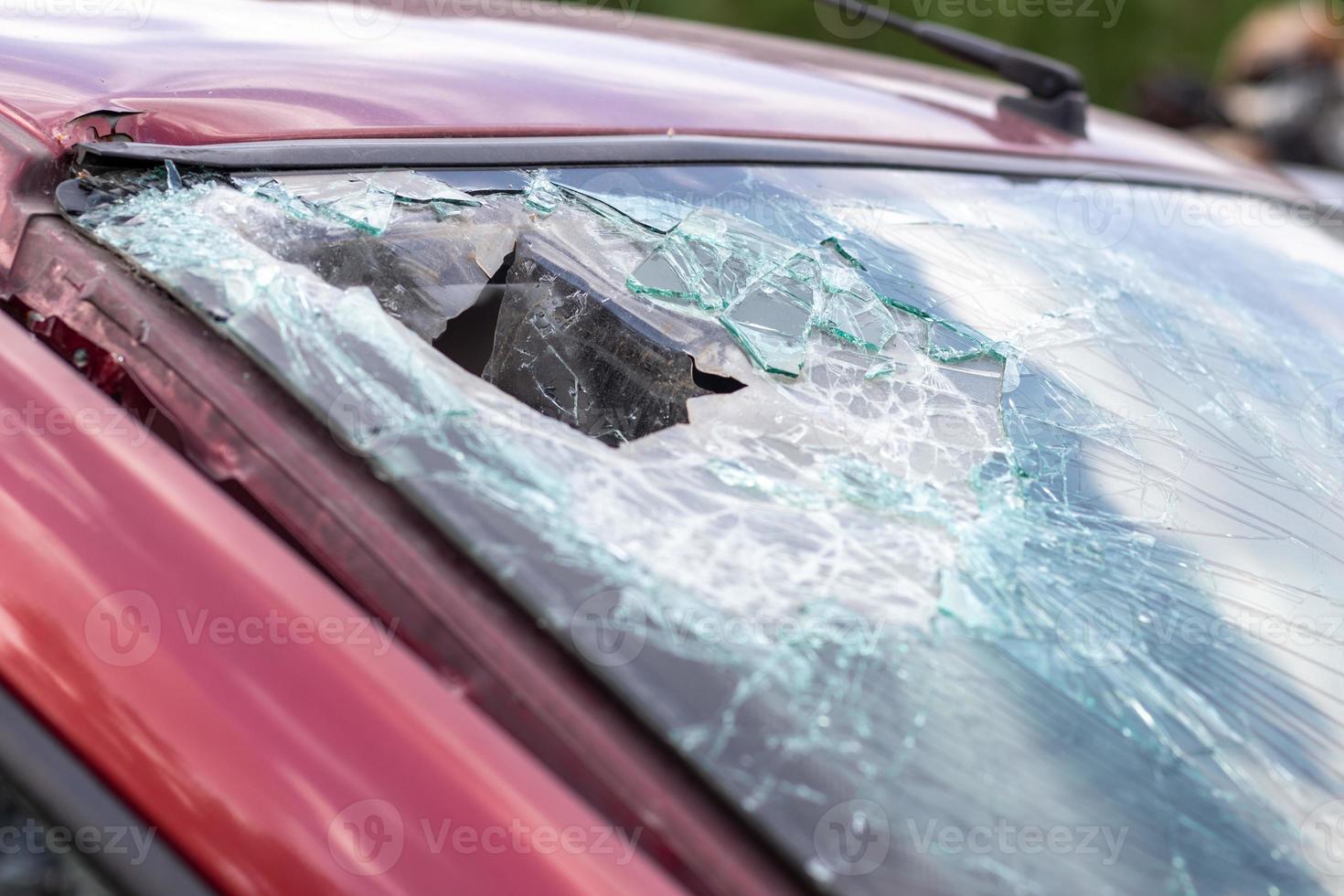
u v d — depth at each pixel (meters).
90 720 0.76
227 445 0.82
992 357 1.13
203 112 1.08
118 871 0.73
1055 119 1.78
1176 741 0.83
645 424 1.06
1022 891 0.73
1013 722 0.80
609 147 1.24
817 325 1.11
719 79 1.49
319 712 0.74
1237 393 1.21
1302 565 1.01
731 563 0.83
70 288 0.89
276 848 0.72
